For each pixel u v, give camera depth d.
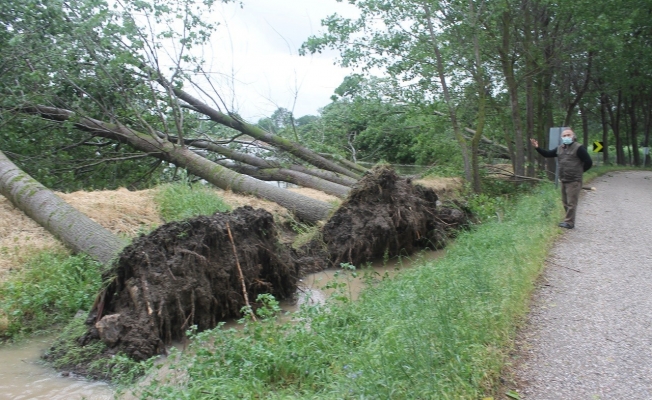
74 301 7.43
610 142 56.16
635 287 7.23
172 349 5.61
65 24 13.01
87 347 6.30
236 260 7.90
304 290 9.08
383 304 6.47
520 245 8.49
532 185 18.39
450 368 4.38
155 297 6.78
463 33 16.69
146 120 15.35
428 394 4.04
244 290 7.70
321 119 19.67
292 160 16.52
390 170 11.64
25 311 7.13
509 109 19.86
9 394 5.32
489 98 18.64
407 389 4.11
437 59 16.28
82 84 14.12
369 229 10.79
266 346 5.41
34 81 13.04
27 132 14.12
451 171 18.70
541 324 5.97
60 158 14.58
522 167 18.64
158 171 15.90
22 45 12.70
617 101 39.97
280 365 5.15
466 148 17.02
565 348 5.35
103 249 8.28
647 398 4.44
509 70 18.34
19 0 12.64
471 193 16.08
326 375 4.83
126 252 7.07
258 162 16.06
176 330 6.98
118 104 15.05
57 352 6.30
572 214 11.18
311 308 6.36
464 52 16.64
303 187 15.45
